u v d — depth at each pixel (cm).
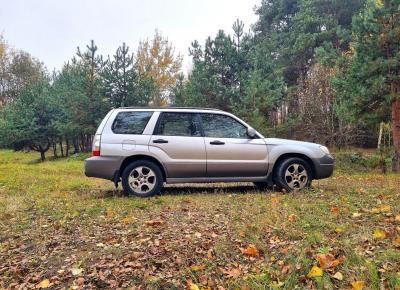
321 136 2408
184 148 786
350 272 367
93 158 769
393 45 1555
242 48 2316
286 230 487
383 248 414
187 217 584
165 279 388
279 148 817
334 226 498
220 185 954
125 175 775
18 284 398
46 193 912
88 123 2831
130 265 415
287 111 2616
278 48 3603
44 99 3133
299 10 3806
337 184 962
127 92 2717
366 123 1752
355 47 1614
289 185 812
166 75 3509
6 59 5100
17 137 3077
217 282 381
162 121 797
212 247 451
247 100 2081
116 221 581
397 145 1609
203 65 2275
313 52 3294
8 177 1212
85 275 403
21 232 548
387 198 686
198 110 816
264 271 389
